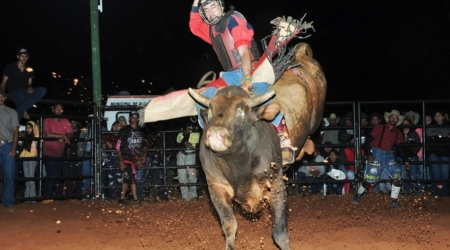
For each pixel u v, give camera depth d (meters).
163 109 6.34
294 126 6.40
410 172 11.26
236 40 5.67
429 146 11.15
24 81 9.88
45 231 7.43
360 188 9.56
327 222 7.82
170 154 11.31
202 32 6.14
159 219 8.43
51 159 10.10
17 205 9.74
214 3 5.80
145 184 10.87
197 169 11.21
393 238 6.74
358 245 6.41
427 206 9.32
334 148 11.62
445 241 6.54
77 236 7.14
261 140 5.16
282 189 5.43
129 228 7.68
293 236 6.94
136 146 9.98
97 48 11.53
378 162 9.37
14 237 7.06
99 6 11.69
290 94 6.52
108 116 12.52
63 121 10.54
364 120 11.57
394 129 9.52
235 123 4.71
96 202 10.33
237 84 5.65
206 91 5.58
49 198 10.17
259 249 6.36
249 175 5.14
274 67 6.04
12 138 8.89
